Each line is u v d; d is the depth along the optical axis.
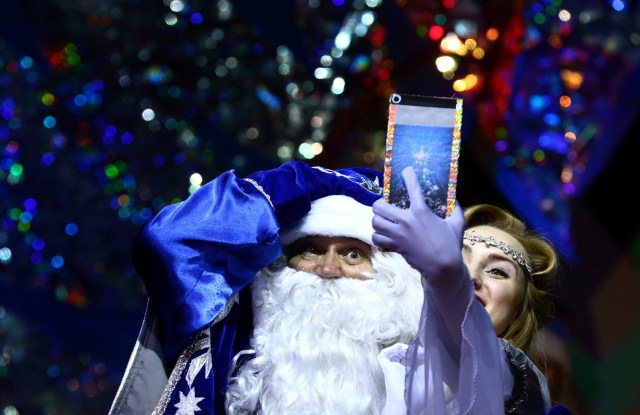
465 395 2.31
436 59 5.64
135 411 2.64
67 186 6.22
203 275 2.68
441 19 5.67
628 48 5.45
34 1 6.16
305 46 5.98
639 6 5.50
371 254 2.90
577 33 5.54
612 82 5.43
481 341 2.35
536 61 5.55
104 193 6.21
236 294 2.80
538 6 5.57
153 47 6.13
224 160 6.13
